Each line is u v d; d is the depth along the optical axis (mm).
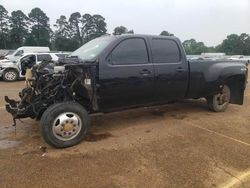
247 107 8211
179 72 6336
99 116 6996
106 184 3826
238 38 84875
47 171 4160
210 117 6988
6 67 15414
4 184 3812
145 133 5770
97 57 5332
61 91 5234
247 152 4859
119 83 5527
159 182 3877
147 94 5977
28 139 5438
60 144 4941
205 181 3908
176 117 6961
